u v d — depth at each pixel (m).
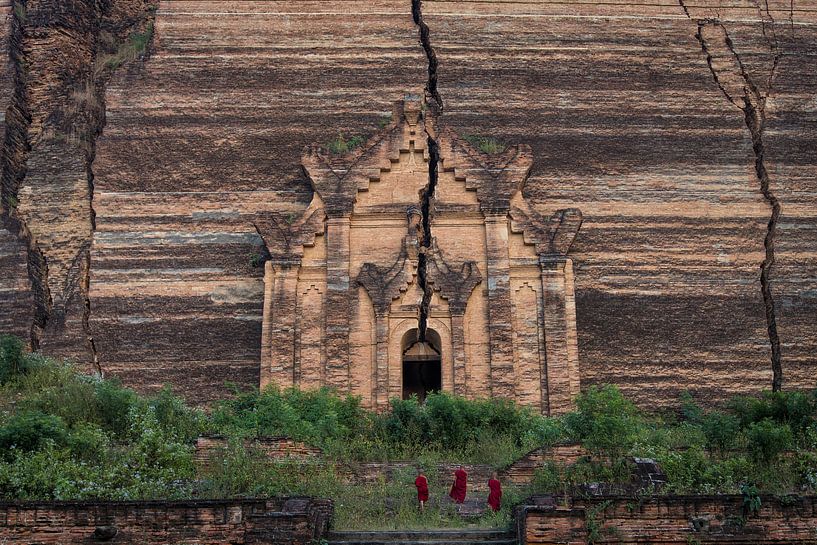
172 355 32.19
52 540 17.89
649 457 21.66
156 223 33.84
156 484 20.61
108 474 20.56
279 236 32.19
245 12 36.97
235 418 26.47
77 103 36.03
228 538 17.94
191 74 35.97
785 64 37.12
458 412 27.08
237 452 22.45
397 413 27.20
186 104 35.50
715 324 33.16
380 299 31.39
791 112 36.34
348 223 32.34
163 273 33.19
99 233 33.72
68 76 36.84
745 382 32.59
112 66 36.94
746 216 34.66
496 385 30.78
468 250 32.31
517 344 31.53
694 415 31.09
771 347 33.03
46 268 33.56
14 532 17.91
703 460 21.69
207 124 35.22
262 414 26.42
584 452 22.83
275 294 31.64
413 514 21.33
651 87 36.38
